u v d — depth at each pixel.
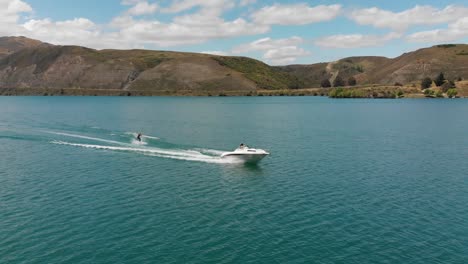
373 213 36.62
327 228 33.34
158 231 32.69
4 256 28.50
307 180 47.78
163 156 60.78
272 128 99.75
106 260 28.08
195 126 103.50
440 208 37.91
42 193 42.00
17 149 66.38
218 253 29.09
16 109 166.50
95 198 40.53
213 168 53.53
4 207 37.66
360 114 144.00
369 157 61.56
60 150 65.44
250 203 39.41
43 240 30.97
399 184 46.12
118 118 125.75
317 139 80.44
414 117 130.75
